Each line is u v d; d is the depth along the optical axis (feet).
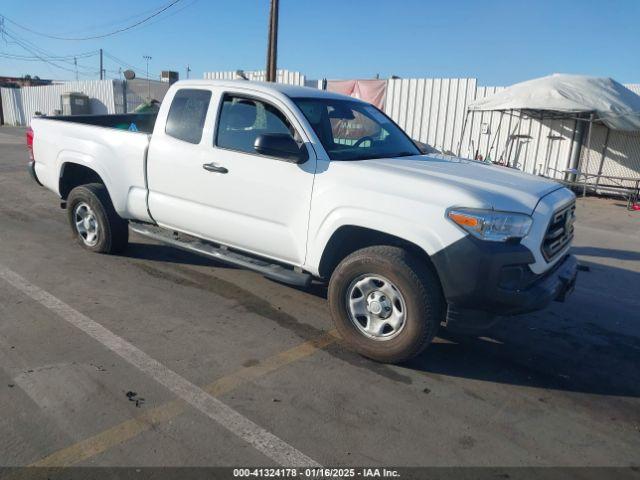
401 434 10.18
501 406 11.46
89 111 94.68
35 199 30.58
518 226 11.57
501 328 15.70
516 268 11.50
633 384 12.86
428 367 13.00
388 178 12.52
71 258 19.53
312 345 13.73
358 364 12.89
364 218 12.49
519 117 47.29
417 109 52.95
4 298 15.46
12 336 13.12
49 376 11.37
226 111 15.38
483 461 9.54
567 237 13.99
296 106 14.25
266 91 14.78
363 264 12.60
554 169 47.09
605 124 41.19
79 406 10.39
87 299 15.74
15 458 8.85
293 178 13.75
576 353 14.40
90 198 19.10
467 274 11.41
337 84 58.75
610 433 10.71
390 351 12.58
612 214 37.65
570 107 40.47
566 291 13.38
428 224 11.73
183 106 16.38
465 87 49.83
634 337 15.74
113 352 12.63
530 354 14.15
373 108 17.83
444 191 11.84
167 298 16.24
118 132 17.93
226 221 15.31
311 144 13.65
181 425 10.00
